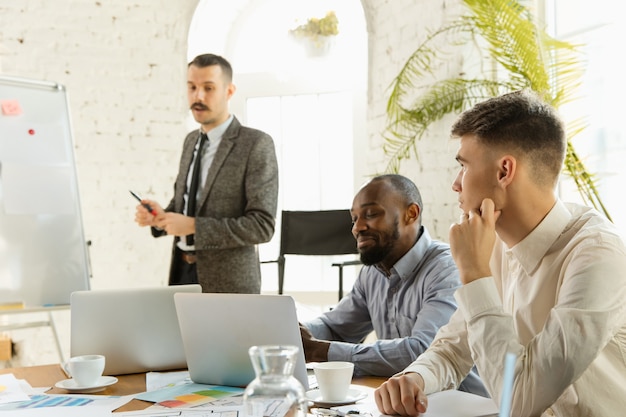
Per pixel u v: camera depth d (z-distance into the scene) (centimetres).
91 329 183
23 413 142
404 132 379
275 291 468
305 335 185
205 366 165
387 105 376
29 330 413
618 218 277
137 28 429
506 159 137
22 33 415
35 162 309
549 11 313
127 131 428
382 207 209
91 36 423
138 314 187
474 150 140
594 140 287
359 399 149
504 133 137
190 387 163
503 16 288
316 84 454
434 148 355
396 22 388
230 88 300
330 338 231
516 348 129
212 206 286
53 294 303
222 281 283
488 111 140
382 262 212
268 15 462
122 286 425
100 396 157
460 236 138
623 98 271
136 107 429
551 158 139
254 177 284
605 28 280
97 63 424
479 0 292
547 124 138
